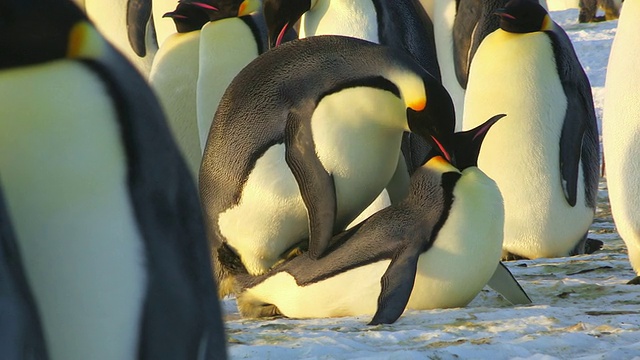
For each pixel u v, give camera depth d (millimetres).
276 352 8688
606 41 40344
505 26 14562
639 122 12328
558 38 14656
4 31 4621
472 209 10367
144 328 4574
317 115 11312
